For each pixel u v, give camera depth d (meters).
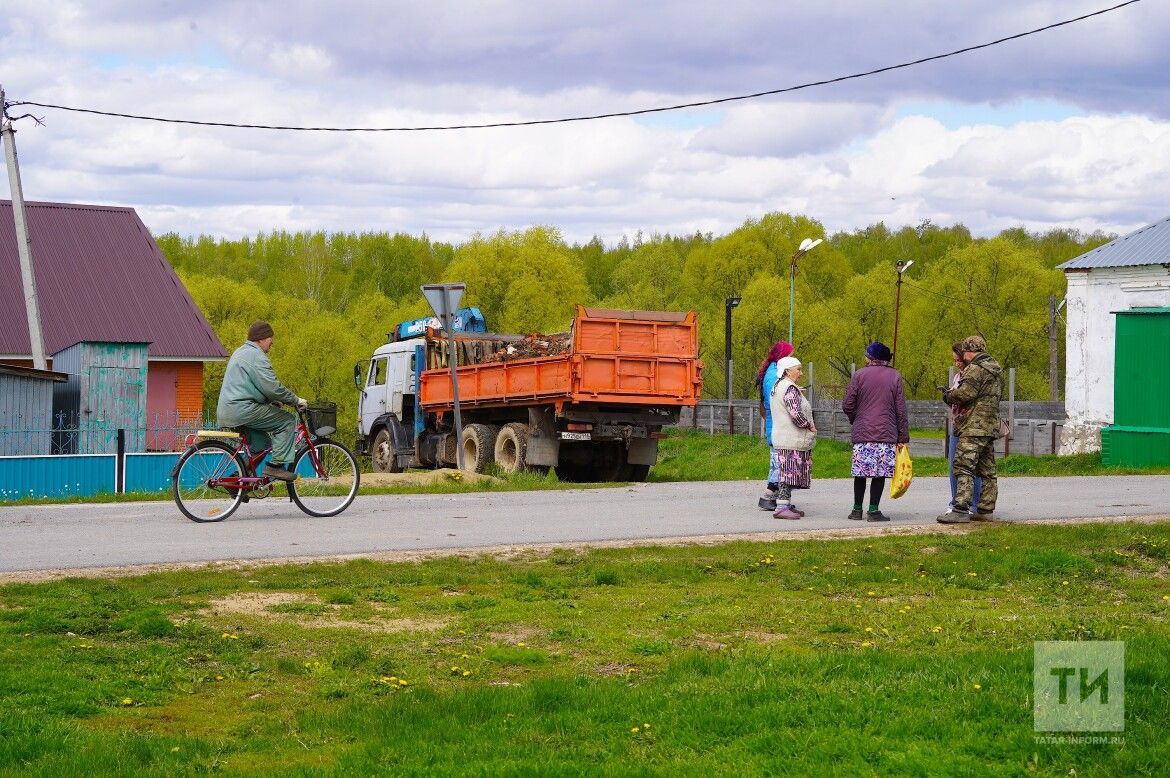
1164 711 5.62
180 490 12.81
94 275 36.47
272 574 9.58
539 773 4.96
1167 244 30.59
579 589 9.42
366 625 8.10
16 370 22.98
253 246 130.75
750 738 5.41
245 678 6.81
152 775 5.08
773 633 7.93
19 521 12.95
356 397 62.69
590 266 122.62
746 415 42.97
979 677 6.20
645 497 15.77
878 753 5.18
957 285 68.44
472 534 11.99
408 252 113.25
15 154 24.09
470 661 7.16
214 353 35.50
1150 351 25.02
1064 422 33.19
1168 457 24.75
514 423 23.00
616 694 6.13
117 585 9.00
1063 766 5.03
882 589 9.51
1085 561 10.40
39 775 5.04
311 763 5.29
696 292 83.12
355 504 14.72
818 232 84.69
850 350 69.88
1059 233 113.81
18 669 6.68
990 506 13.03
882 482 13.14
